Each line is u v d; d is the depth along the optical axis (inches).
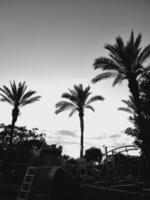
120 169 572.7
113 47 784.3
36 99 1127.6
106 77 835.4
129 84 716.0
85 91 1175.6
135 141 569.3
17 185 428.5
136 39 772.6
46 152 378.0
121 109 914.1
